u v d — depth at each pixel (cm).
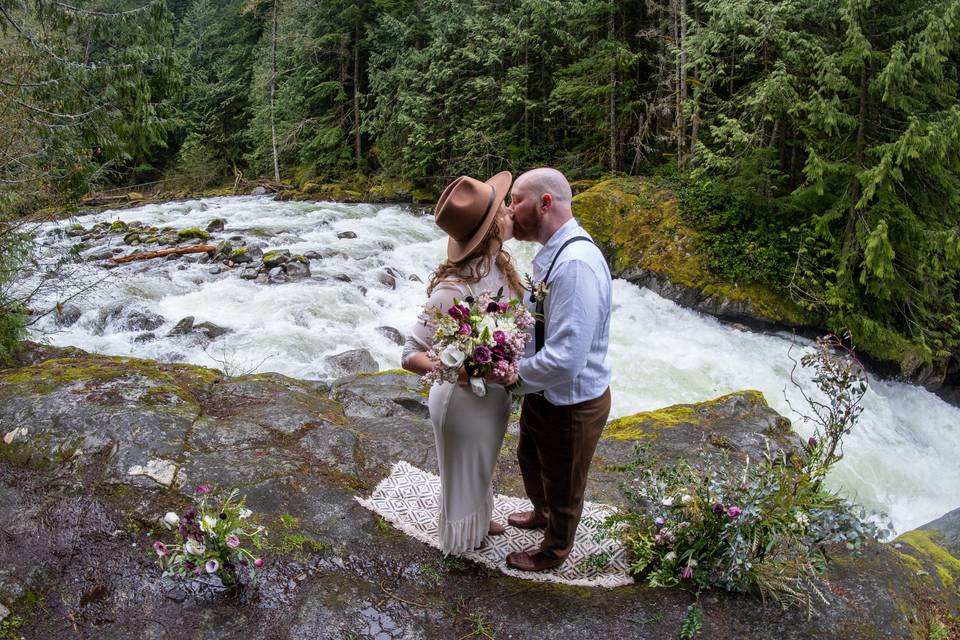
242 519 273
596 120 1595
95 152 831
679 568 259
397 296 979
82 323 771
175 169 2534
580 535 289
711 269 1048
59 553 256
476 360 211
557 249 220
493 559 269
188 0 3206
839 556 273
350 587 249
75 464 305
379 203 1905
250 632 228
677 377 824
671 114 1512
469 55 1714
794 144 1143
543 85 1761
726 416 449
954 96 970
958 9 859
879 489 666
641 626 234
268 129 2347
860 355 981
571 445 235
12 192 569
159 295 880
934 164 933
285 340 750
